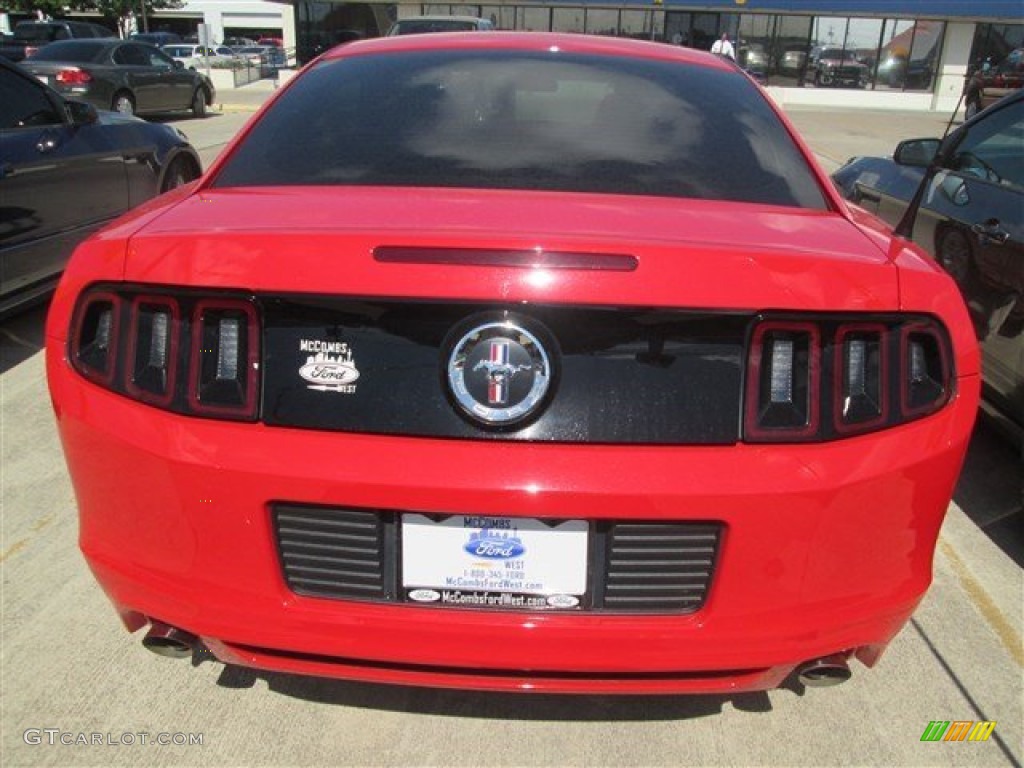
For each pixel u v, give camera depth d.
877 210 4.73
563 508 1.62
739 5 27.67
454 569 1.70
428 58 2.58
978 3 26.67
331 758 2.09
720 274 1.63
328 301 1.64
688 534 1.68
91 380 1.79
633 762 2.10
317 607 1.73
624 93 2.41
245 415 1.68
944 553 3.05
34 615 2.56
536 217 1.81
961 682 2.40
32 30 22.50
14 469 3.44
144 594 1.81
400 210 1.84
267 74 32.69
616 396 1.64
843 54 28.41
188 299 1.69
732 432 1.66
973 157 3.75
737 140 2.27
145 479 1.73
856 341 1.69
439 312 1.62
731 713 2.26
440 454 1.64
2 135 4.49
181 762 2.06
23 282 4.58
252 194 2.03
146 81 15.74
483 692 2.31
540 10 29.14
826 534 1.68
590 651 1.71
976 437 3.93
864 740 2.18
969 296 3.47
